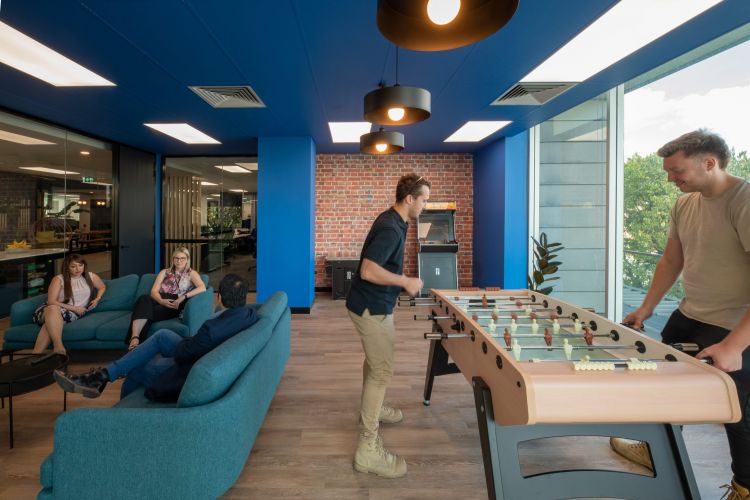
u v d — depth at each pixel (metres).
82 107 4.41
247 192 8.12
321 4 2.36
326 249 7.35
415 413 2.81
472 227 7.30
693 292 1.91
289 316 3.39
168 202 7.46
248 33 2.70
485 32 1.24
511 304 2.84
